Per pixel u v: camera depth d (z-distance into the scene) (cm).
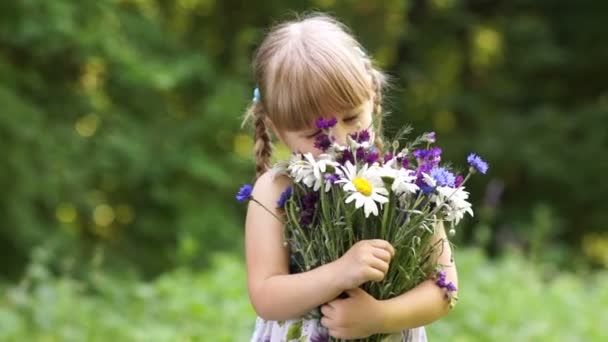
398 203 250
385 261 241
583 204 1288
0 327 540
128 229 1020
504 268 730
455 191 246
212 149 1038
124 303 620
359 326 248
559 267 912
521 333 604
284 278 253
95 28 920
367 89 258
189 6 1178
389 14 1164
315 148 256
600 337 621
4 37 889
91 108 969
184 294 592
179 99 1070
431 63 1404
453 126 1406
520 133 1296
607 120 1301
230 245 983
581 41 1391
